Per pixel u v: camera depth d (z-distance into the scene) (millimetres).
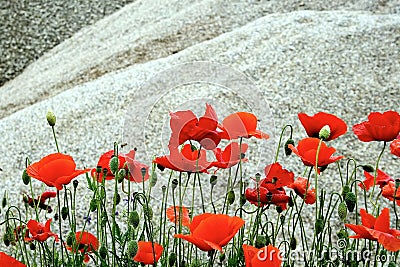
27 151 4480
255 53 5117
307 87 4598
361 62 4844
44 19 8664
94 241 2084
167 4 7453
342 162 3949
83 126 4605
